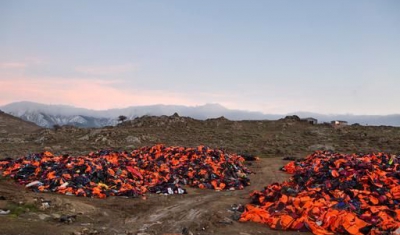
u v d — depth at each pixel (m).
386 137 85.75
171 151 49.31
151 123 110.81
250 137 94.62
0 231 17.94
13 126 154.38
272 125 115.06
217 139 90.56
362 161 36.25
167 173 39.28
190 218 24.27
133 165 39.72
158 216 24.58
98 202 27.27
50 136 87.44
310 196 26.81
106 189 30.78
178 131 102.25
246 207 26.38
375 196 26.22
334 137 91.38
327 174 33.81
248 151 71.81
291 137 94.38
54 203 23.58
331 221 22.02
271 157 64.88
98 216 23.42
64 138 87.19
